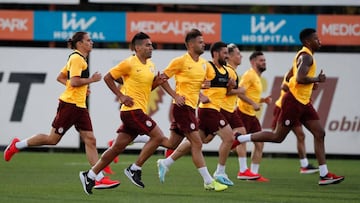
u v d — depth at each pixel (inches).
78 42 1612.9
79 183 1737.2
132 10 2844.5
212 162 2546.8
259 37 2733.8
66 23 2755.9
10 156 1717.5
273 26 2731.3
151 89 1515.7
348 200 1466.5
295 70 1727.4
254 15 2731.3
